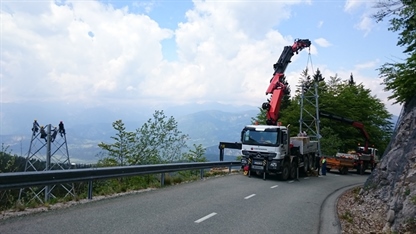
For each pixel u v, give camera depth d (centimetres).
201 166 1928
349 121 3603
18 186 880
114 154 2064
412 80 1380
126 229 770
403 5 984
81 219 839
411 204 905
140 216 905
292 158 2225
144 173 1423
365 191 1408
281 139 2072
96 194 1230
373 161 3569
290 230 880
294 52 2517
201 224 864
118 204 1055
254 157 2095
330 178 2588
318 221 1023
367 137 3609
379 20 1031
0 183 844
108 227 778
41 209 938
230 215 996
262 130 2097
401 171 1130
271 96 2395
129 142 2112
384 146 4950
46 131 2175
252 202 1245
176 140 2303
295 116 4606
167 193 1325
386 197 1184
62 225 774
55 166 2138
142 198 1184
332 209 1247
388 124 5134
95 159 2061
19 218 821
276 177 2258
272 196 1432
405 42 1075
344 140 4481
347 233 920
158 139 2206
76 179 1066
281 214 1071
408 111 1408
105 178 1198
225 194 1385
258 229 861
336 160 3164
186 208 1050
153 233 754
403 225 885
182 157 2364
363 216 1157
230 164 2308
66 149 2238
